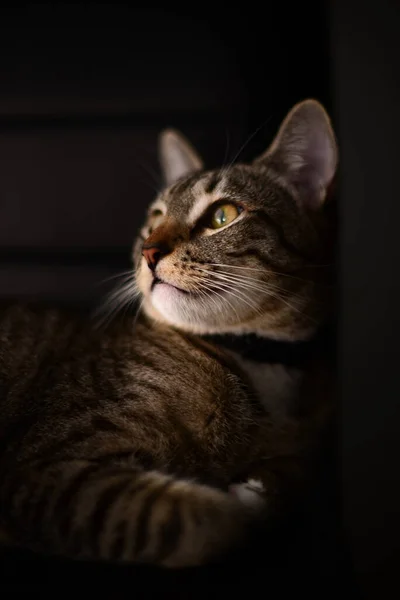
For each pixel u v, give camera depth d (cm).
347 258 39
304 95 56
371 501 38
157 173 58
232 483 42
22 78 58
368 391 38
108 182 58
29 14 58
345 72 38
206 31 57
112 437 41
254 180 46
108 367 44
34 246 59
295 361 45
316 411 45
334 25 39
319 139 45
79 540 39
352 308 38
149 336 45
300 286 44
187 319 43
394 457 38
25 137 58
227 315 43
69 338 47
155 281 43
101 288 58
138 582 39
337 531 42
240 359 44
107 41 58
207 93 58
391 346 38
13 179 59
